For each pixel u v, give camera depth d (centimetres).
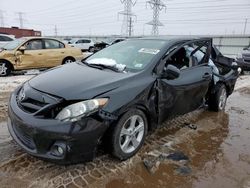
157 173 279
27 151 257
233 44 2861
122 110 270
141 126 307
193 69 395
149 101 305
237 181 275
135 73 310
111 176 266
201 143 362
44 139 243
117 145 278
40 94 265
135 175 272
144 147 332
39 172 264
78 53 991
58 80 289
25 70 866
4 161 280
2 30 2389
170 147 340
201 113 498
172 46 364
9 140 330
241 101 619
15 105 276
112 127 271
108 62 344
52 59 911
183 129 406
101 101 258
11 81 716
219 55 522
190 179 273
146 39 397
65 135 238
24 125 249
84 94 258
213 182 271
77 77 296
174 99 352
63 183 249
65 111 245
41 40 895
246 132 416
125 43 405
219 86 494
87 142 250
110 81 284
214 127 428
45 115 248
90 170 273
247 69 1071
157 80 318
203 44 427
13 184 244
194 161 310
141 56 347
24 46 848
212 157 323
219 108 509
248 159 325
